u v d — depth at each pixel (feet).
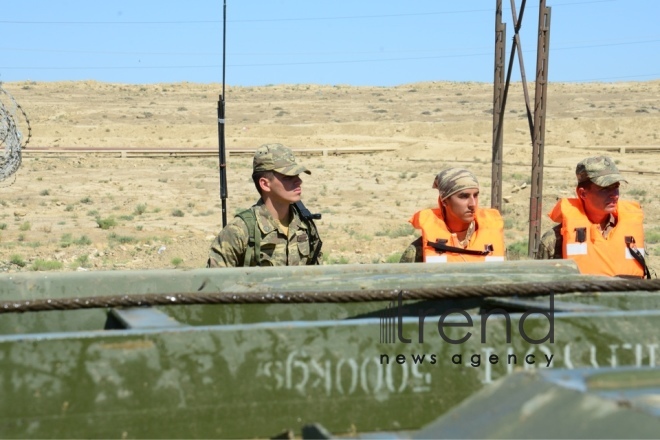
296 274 22.90
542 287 16.83
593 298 19.95
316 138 371.35
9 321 19.90
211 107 579.48
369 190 208.54
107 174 234.38
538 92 66.18
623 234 33.40
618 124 397.80
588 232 33.35
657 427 9.22
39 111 500.74
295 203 31.22
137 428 13.35
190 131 417.90
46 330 20.12
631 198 185.68
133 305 15.78
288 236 30.81
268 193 30.58
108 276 21.99
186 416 13.53
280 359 14.07
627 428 9.36
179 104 590.14
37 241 128.88
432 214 31.30
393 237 137.59
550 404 10.04
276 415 13.94
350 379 14.37
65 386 13.10
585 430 9.57
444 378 14.74
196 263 112.98
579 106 571.69
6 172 37.63
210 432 13.64
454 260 30.76
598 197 33.01
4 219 153.38
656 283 17.21
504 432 10.00
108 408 13.24
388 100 640.17
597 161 32.99
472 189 30.22
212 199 187.73
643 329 15.62
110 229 141.69
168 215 162.71
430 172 251.19
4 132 37.35
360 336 14.49
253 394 13.88
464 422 10.45
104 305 15.78
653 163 259.60
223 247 30.30
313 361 14.21
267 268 22.90
